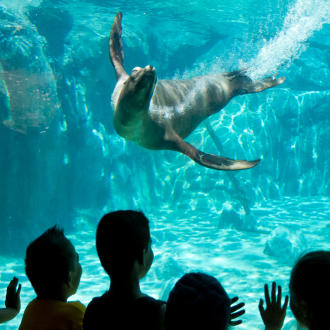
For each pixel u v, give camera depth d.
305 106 21.44
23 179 13.22
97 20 19.17
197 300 1.55
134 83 4.06
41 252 2.15
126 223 1.97
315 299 1.52
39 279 2.16
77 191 15.84
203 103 5.54
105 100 17.25
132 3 17.59
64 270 2.16
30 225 13.67
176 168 19.62
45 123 13.23
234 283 9.72
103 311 1.90
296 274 1.62
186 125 5.38
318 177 21.80
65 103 14.76
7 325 7.55
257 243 13.32
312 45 23.30
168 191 19.09
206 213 17.73
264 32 21.55
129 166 17.48
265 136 20.64
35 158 13.31
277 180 21.39
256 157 20.06
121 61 5.34
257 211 17.77
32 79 12.80
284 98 21.41
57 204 14.95
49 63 13.95
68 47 15.92
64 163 14.66
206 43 23.50
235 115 20.58
